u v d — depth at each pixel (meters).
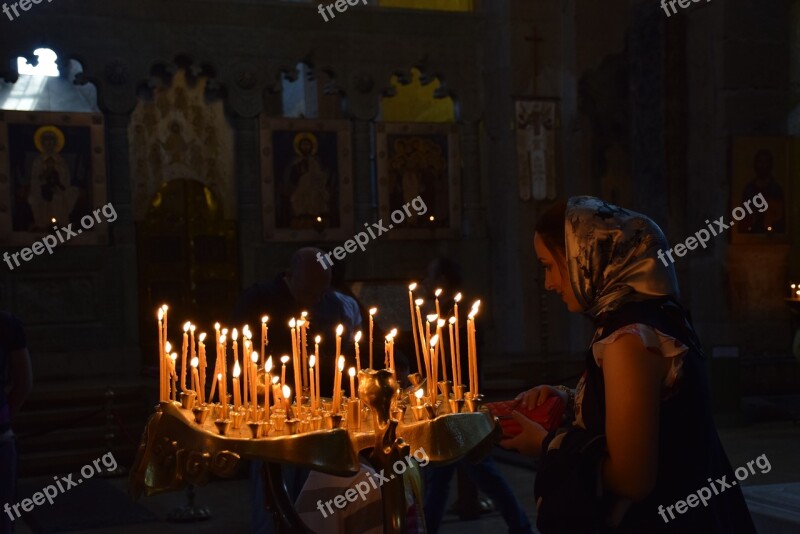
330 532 3.23
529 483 9.26
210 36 14.69
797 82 16.27
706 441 2.23
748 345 14.77
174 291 15.15
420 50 15.82
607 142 16.11
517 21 15.90
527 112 15.91
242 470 10.16
